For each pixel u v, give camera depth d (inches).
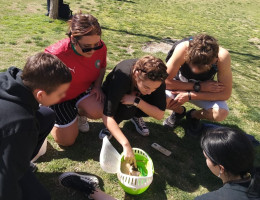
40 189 72.7
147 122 134.5
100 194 87.0
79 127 118.0
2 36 223.3
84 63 101.0
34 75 61.8
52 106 104.3
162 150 116.4
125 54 225.1
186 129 133.3
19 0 400.2
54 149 107.7
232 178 67.4
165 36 317.4
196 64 98.3
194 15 519.8
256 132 140.7
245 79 217.3
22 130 59.2
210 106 120.3
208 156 69.2
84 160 105.0
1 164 58.2
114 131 94.8
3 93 60.5
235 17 562.9
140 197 93.8
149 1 579.5
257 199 60.6
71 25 91.0
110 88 97.3
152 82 85.7
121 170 95.7
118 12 418.0
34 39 227.3
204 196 66.6
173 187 100.2
